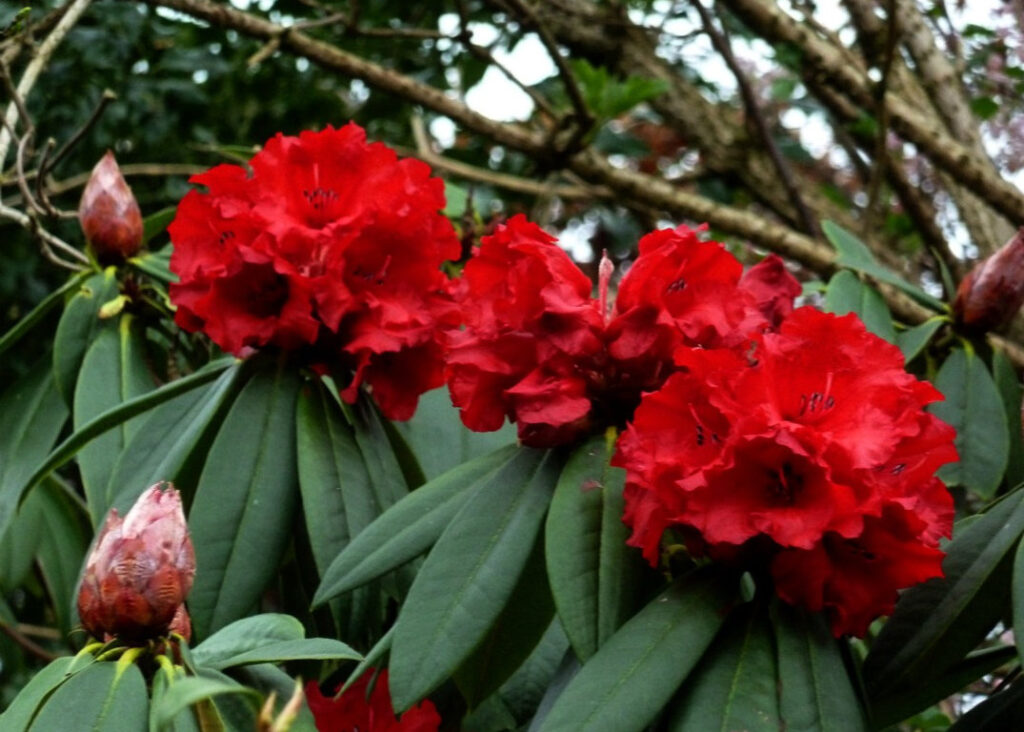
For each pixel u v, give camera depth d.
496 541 1.21
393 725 1.30
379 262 1.41
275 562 1.35
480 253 1.26
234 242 1.39
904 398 1.17
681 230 1.25
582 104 1.90
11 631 1.82
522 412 1.23
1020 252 1.46
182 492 1.41
